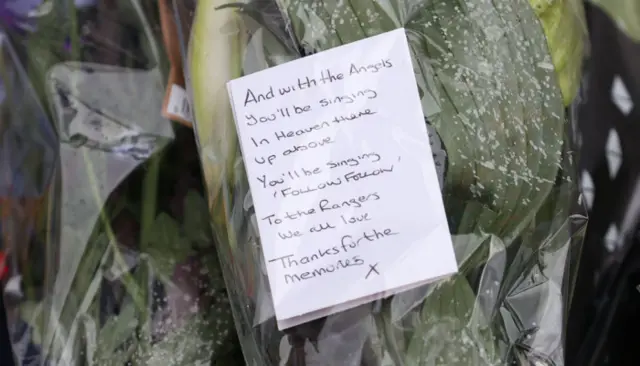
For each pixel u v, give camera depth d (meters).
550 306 0.62
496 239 0.60
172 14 0.69
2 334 0.69
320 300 0.58
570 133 0.63
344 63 0.58
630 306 0.75
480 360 0.59
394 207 0.58
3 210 0.69
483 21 0.60
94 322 0.67
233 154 0.60
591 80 0.75
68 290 0.67
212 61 0.61
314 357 0.58
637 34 0.75
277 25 0.60
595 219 0.76
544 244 0.62
